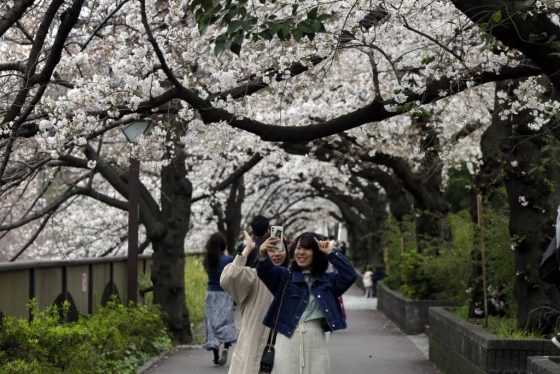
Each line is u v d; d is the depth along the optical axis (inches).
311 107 570.3
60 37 314.0
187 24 442.3
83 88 358.0
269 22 266.4
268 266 264.2
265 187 1480.1
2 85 400.5
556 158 316.2
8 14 315.9
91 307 518.3
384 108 353.7
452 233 834.8
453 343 450.6
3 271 354.3
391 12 367.6
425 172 781.3
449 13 411.8
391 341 669.9
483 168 527.8
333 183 1359.5
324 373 262.4
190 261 1043.3
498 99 436.5
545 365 280.4
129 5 449.4
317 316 264.4
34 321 339.9
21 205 725.9
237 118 362.0
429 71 393.7
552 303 419.2
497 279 493.7
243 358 288.0
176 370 480.7
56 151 367.9
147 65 353.1
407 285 778.2
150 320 541.3
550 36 283.4
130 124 457.1
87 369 357.7
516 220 428.5
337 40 367.9
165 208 639.8
